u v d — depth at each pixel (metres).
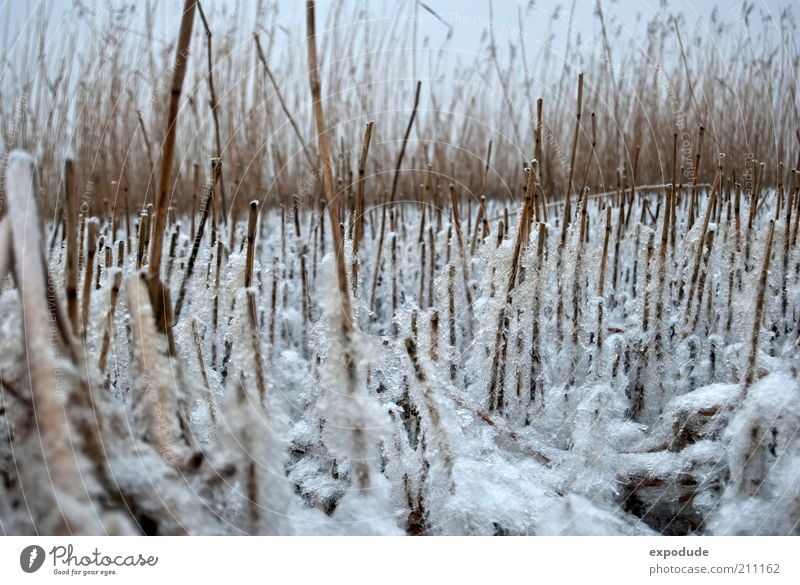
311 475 1.22
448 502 1.06
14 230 0.73
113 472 0.83
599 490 1.15
